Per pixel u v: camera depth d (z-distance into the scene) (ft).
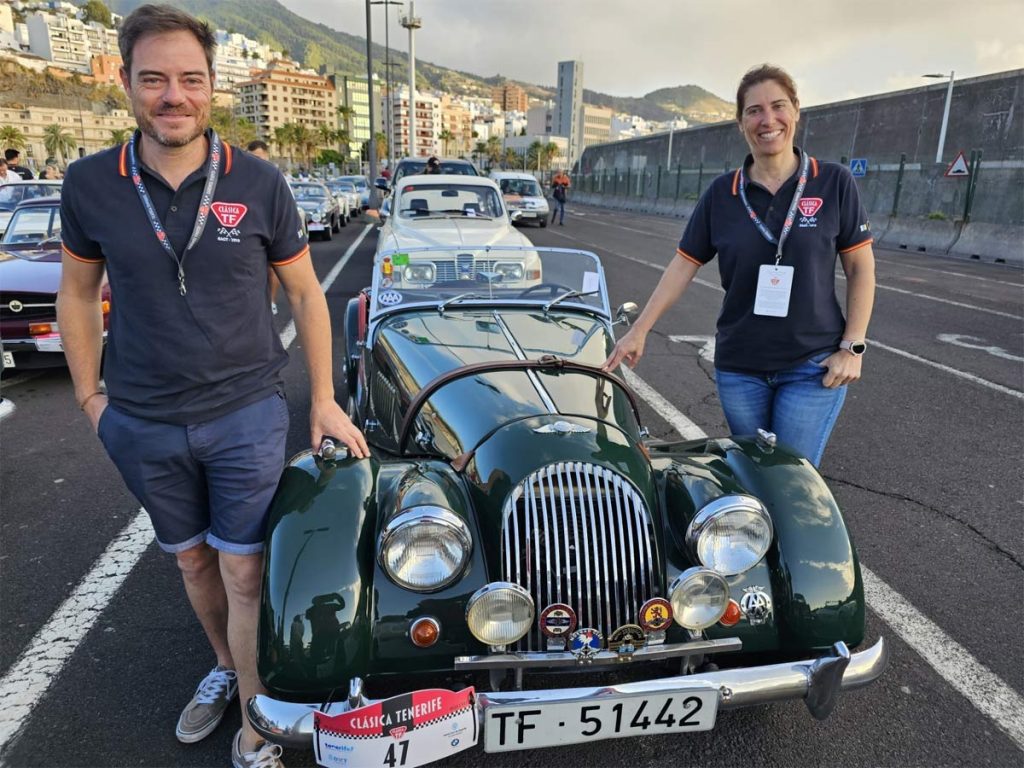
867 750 7.51
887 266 44.29
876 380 20.17
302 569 6.38
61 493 13.01
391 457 10.50
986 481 13.87
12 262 19.94
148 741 7.54
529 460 7.19
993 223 50.44
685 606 6.66
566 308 12.46
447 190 31.35
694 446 8.81
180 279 5.99
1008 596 10.21
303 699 6.40
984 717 7.97
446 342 10.64
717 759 7.41
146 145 5.93
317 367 7.24
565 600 6.77
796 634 6.98
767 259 9.11
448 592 6.67
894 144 87.71
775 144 8.73
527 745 6.32
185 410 6.33
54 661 8.71
